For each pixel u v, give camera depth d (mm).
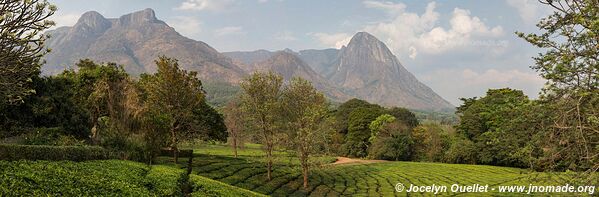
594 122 12148
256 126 44188
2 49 14422
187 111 42562
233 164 49125
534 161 14125
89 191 14523
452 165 76750
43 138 33406
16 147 18203
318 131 44719
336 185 46344
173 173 24234
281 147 45156
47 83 42062
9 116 35844
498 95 80062
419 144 94188
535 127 14367
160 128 34969
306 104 44656
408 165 76562
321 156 46125
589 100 12852
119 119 35156
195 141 53031
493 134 16297
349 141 101938
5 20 14438
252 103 44062
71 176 16031
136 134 33750
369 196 39500
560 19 13578
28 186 12516
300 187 42562
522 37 14156
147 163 32344
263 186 38344
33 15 15273
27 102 37281
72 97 45719
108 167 22453
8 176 13008
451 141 91625
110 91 42625
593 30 12117
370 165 76250
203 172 38969
